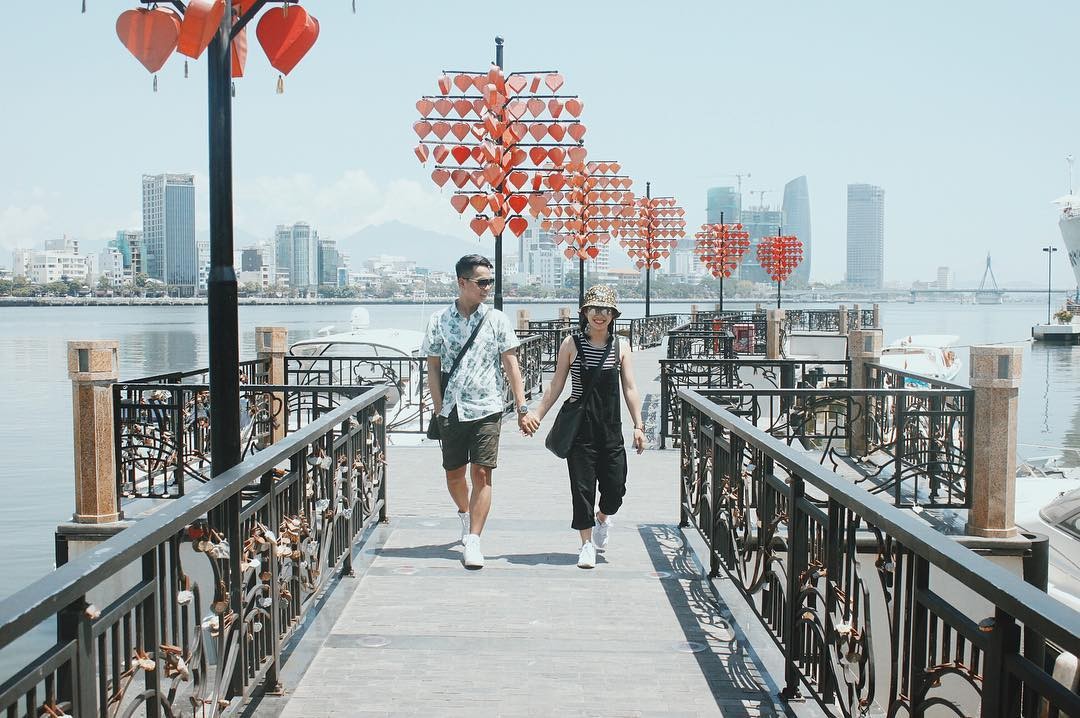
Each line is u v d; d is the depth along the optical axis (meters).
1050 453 19.91
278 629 3.78
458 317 5.52
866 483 8.09
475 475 5.59
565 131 11.66
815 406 8.48
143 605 2.48
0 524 12.20
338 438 5.12
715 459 5.29
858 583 3.02
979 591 2.03
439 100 11.38
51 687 1.96
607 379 5.51
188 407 7.82
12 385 30.78
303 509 4.28
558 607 4.89
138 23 4.00
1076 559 6.93
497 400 5.57
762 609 4.31
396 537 6.32
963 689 5.97
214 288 4.11
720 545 5.25
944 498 7.61
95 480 7.14
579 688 3.87
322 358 10.91
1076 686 2.58
